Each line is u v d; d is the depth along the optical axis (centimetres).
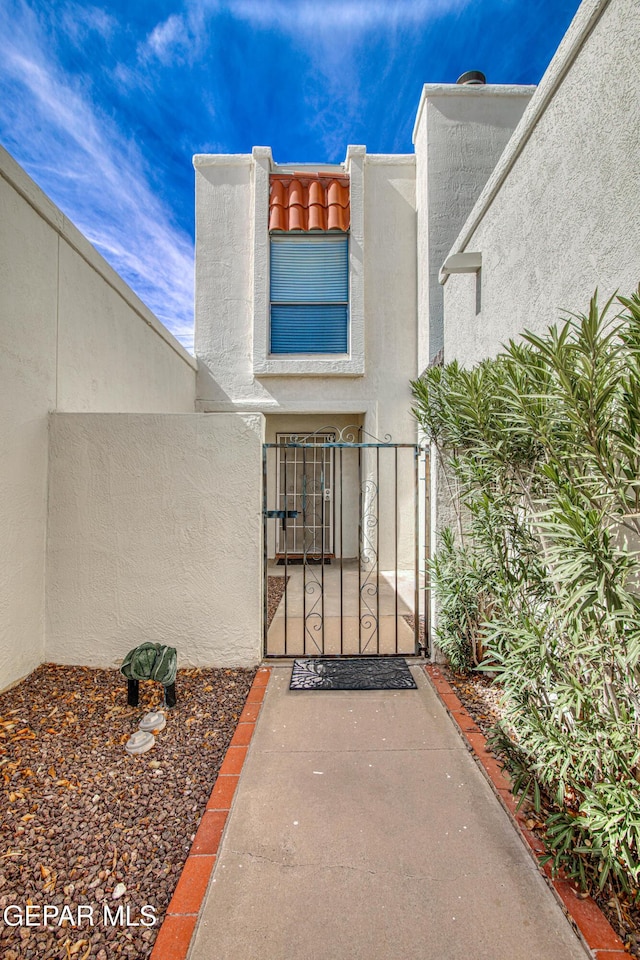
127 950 177
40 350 406
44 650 415
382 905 195
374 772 279
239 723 330
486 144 800
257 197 863
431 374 425
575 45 279
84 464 418
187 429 421
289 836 230
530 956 175
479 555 341
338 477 968
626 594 177
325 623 558
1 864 211
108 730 320
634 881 194
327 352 885
